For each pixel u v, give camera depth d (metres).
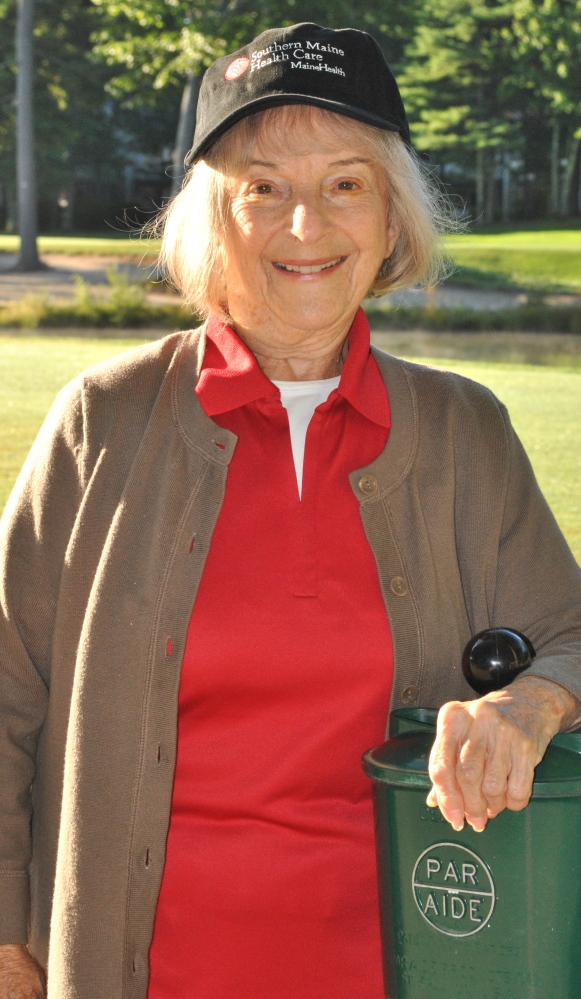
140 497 1.56
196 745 1.54
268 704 1.54
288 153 1.55
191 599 1.52
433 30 40.22
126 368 1.64
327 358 1.69
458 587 1.66
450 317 19.17
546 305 20.97
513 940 1.27
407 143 1.65
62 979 1.49
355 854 1.54
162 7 25.83
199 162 1.63
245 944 1.52
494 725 1.28
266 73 1.53
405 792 1.30
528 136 48.56
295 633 1.53
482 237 40.06
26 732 1.62
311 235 1.53
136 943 1.50
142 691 1.51
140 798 1.50
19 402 8.40
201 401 1.59
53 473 1.59
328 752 1.54
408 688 1.56
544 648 1.62
